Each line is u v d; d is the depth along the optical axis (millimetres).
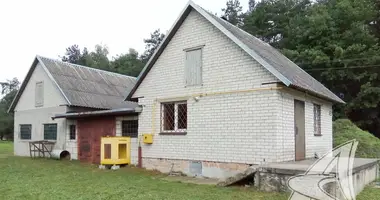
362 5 27125
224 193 8203
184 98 12133
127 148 14070
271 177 8375
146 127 13328
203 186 9352
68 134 18109
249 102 10438
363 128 25531
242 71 10711
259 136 10125
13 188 9016
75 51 69062
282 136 10062
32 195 8000
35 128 20656
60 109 18984
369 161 10875
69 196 7871
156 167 12812
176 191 8547
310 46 27406
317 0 34531
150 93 13312
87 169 13562
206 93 11539
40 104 20406
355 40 25859
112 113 14602
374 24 28797
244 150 10406
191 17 12281
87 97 19781
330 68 25125
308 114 12047
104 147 13883
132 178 11039
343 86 25562
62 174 11984
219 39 11406
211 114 11336
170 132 12461
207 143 11344
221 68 11250
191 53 12148
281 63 12281
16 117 22266
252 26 35719
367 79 24906
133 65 47688
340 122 20422
